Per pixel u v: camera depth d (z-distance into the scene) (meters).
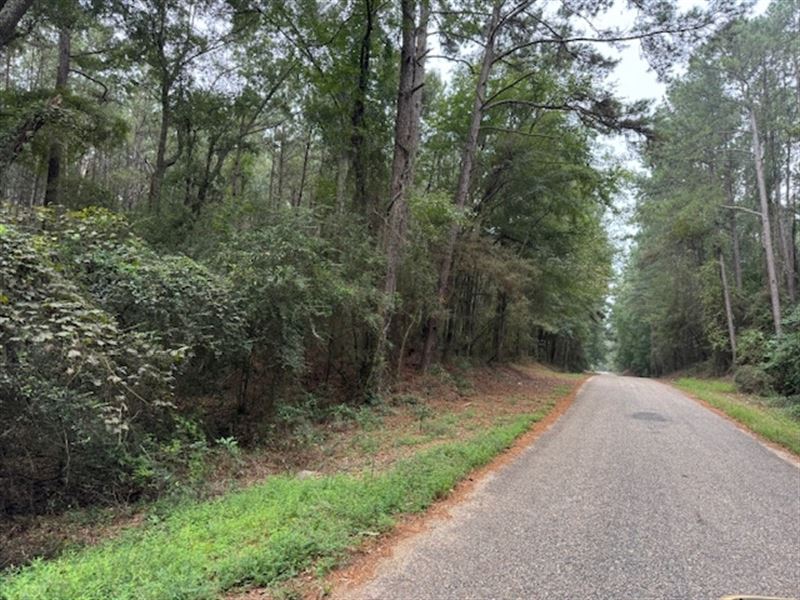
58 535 5.86
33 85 24.05
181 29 18.95
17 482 6.87
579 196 19.86
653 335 44.41
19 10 10.38
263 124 24.30
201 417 9.57
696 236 29.12
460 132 19.41
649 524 5.04
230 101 21.03
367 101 15.78
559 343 46.16
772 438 10.13
